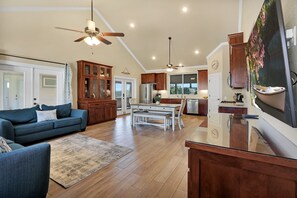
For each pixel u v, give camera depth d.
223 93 5.09
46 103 4.69
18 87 4.12
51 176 2.15
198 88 7.54
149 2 4.50
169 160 2.65
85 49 5.60
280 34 0.80
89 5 4.72
